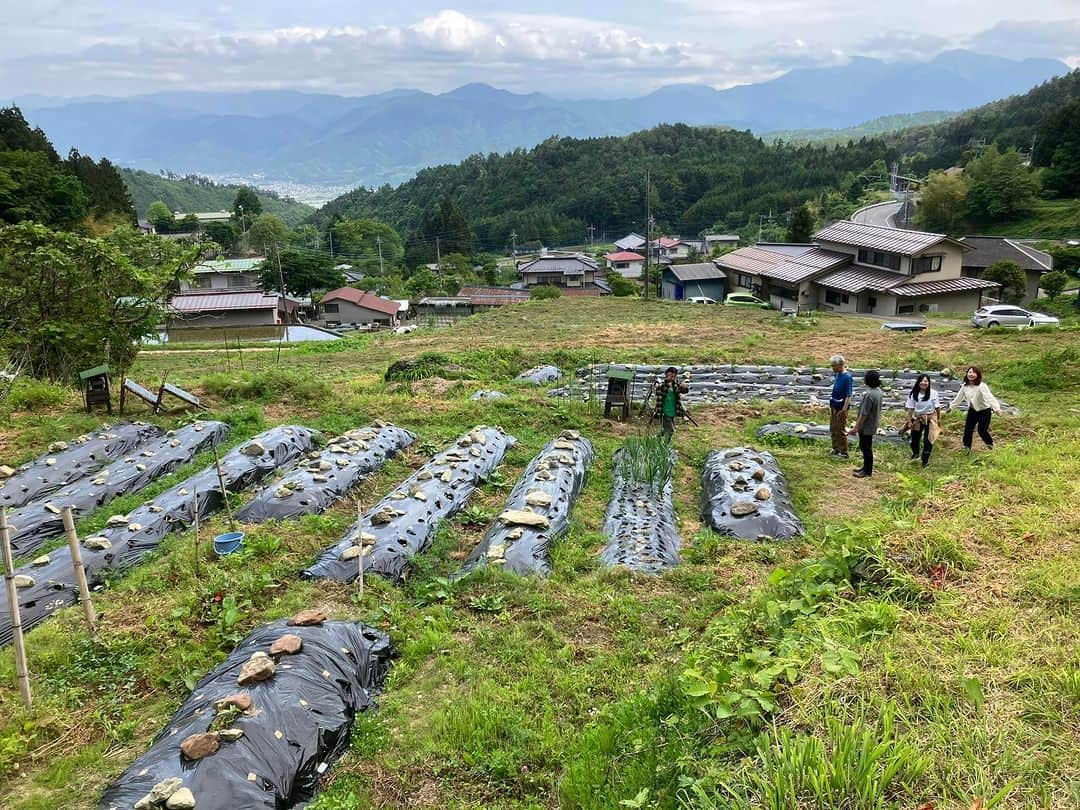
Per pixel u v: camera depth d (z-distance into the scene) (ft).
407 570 25.59
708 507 30.83
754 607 19.84
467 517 30.68
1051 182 217.15
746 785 12.01
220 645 20.68
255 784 14.34
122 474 35.42
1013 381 53.83
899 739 12.01
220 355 97.60
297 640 18.25
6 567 17.93
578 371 65.82
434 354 69.26
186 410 48.70
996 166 210.18
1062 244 176.55
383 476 36.29
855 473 34.68
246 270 205.46
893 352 71.61
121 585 24.61
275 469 37.22
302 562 25.86
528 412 47.06
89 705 18.34
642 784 13.99
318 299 200.54
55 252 46.21
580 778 14.66
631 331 96.07
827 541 22.99
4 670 19.42
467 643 20.75
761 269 159.02
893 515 23.86
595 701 17.72
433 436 42.88
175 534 29.14
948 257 128.98
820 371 62.28
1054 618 16.26
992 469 28.22
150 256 52.42
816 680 14.23
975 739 12.22
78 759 16.42
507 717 16.99
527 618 22.00
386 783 15.43
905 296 124.77
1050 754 11.84
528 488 31.86
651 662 19.39
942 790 11.23
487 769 15.55
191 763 14.57
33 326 48.52
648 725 15.90
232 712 15.62
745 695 14.21
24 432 40.93
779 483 32.35
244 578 23.79
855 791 11.28
